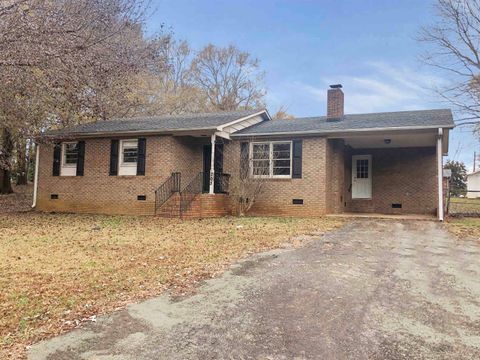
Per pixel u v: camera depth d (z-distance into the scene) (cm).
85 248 799
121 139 1633
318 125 1529
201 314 422
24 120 1670
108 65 1380
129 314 424
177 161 1577
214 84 3931
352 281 535
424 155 1686
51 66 1233
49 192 1761
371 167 1764
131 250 771
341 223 1186
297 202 1466
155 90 2802
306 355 330
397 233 980
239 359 325
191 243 838
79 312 430
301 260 658
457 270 598
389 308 434
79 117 1872
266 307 439
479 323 394
